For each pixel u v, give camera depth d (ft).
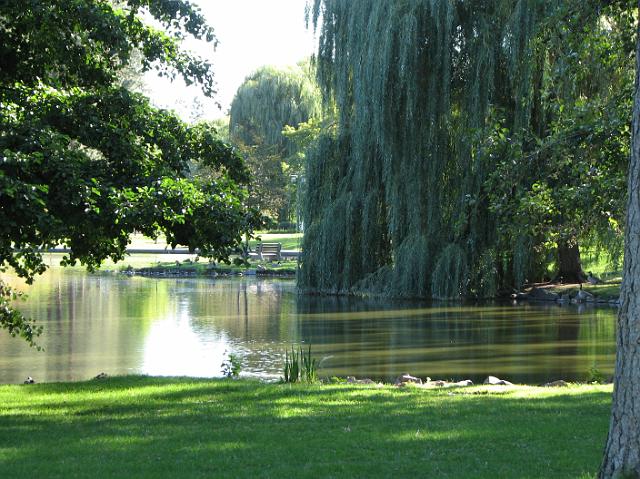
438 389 43.62
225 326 86.07
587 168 57.77
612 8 55.06
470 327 83.05
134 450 26.91
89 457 25.90
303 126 195.42
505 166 62.08
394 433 29.35
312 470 23.63
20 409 37.52
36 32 40.98
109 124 41.98
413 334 78.48
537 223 65.05
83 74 44.16
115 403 38.65
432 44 100.12
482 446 26.99
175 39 45.06
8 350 69.56
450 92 101.19
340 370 59.67
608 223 63.52
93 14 39.52
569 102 62.44
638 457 19.86
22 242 38.63
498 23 99.55
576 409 35.14
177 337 77.87
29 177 35.99
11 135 36.70
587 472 23.15
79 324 87.97
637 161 20.18
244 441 28.22
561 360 63.31
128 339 76.33
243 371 59.06
